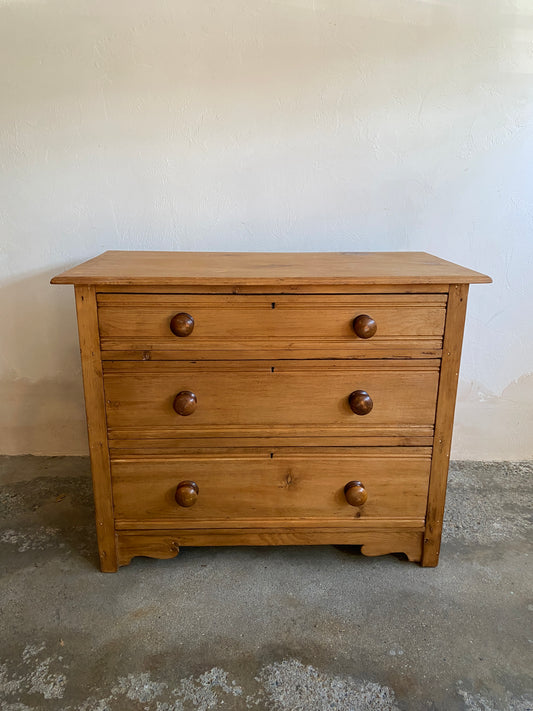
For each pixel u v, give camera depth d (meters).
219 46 1.85
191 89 1.88
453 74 1.88
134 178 1.96
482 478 2.12
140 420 1.51
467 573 1.62
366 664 1.30
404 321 1.46
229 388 1.49
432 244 2.05
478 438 2.24
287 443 1.54
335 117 1.92
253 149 1.94
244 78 1.88
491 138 1.94
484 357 2.16
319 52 1.86
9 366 2.16
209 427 1.52
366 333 1.42
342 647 1.35
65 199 1.98
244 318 1.44
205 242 2.03
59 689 1.23
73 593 1.52
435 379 1.51
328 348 1.47
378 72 1.88
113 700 1.20
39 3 1.80
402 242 2.04
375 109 1.91
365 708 1.19
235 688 1.24
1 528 1.80
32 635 1.38
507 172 1.97
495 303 2.10
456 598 1.52
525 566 1.65
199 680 1.25
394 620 1.44
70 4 1.80
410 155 1.95
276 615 1.45
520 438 2.24
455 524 1.84
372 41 1.85
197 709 1.18
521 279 2.08
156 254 1.83
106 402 1.49
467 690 1.24
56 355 2.15
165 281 1.38
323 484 1.58
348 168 1.96
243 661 1.31
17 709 1.18
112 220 2.00
